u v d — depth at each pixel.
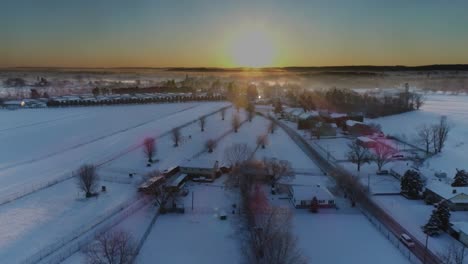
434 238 43.97
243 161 65.00
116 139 98.81
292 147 91.12
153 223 47.66
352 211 52.16
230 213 50.88
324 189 56.00
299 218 49.62
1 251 39.88
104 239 38.97
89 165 66.38
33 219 48.16
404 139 96.81
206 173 65.12
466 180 59.22
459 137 96.06
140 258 39.03
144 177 64.69
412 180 57.06
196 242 42.72
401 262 38.66
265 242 39.06
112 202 54.38
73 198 55.84
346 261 38.81
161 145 91.19
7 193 57.38
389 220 49.03
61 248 40.69
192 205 53.59
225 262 38.50
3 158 78.69
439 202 48.50
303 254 39.97
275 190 59.12
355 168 73.06
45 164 74.31
